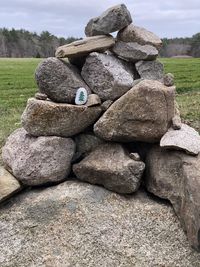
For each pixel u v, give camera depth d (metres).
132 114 0.75
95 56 0.78
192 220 0.68
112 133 0.76
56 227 0.72
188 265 0.68
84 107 0.77
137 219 0.73
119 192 0.77
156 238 0.71
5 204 0.78
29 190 0.80
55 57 0.79
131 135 0.76
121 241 0.70
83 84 0.79
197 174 0.70
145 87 0.74
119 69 0.79
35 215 0.74
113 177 0.75
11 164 0.80
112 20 0.80
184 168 0.71
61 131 0.78
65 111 0.76
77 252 0.69
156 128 0.75
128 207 0.75
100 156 0.78
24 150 0.79
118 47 0.82
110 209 0.74
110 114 0.76
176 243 0.71
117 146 0.78
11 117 1.59
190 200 0.69
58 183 0.80
